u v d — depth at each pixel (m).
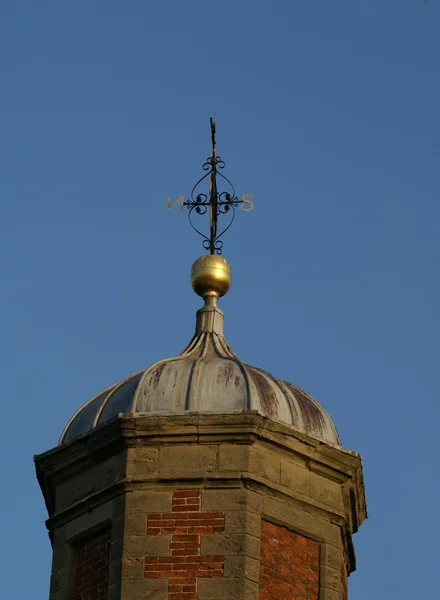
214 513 34.97
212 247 39.91
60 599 35.53
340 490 36.47
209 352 37.62
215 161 40.66
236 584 34.31
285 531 35.50
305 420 36.34
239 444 35.47
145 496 35.31
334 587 35.47
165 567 34.59
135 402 36.12
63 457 36.66
